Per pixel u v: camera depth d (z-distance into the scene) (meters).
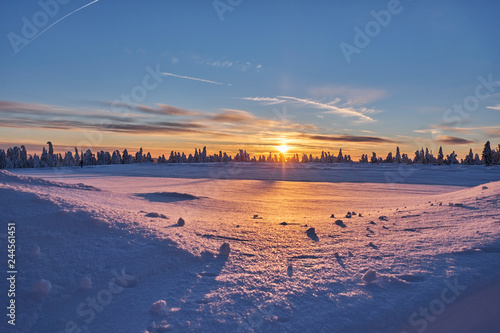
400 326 2.91
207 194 20.50
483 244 4.75
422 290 3.48
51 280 3.45
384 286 3.62
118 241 4.57
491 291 3.39
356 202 16.88
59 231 4.44
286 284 3.78
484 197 9.00
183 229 6.16
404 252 4.81
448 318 3.00
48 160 60.38
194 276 3.99
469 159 64.88
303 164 71.56
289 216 10.62
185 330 2.81
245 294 3.50
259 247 5.42
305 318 3.01
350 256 4.83
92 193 9.99
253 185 29.41
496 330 2.81
